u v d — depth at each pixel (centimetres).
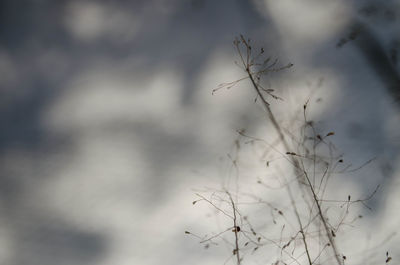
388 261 186
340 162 210
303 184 206
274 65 236
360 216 199
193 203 188
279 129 220
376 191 204
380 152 213
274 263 189
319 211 188
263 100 208
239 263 183
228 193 206
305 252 191
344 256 181
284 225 198
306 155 213
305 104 206
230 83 233
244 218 200
